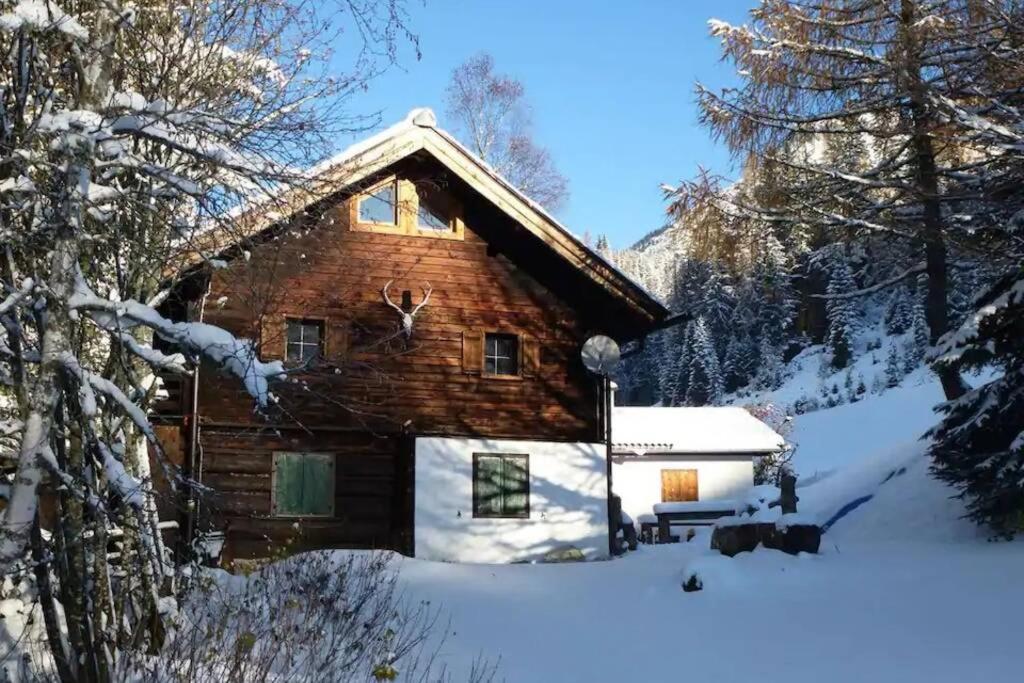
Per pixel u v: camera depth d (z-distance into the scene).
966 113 15.24
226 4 8.64
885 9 17.69
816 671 9.63
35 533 7.22
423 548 17.97
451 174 18.67
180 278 9.03
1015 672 9.12
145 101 7.49
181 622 8.69
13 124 7.59
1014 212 17.08
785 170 19.09
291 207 8.12
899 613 11.77
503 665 10.05
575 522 18.83
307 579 11.25
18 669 8.16
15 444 8.15
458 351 18.80
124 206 7.85
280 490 17.59
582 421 19.36
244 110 8.04
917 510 17.97
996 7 15.26
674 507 24.11
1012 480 15.62
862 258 21.61
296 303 17.75
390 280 18.52
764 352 72.12
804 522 15.65
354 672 8.95
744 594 13.24
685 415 36.38
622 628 11.88
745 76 18.70
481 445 18.62
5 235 7.11
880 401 56.56
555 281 19.58
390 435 18.28
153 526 8.34
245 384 7.06
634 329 19.89
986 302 17.22
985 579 12.97
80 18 7.96
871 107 17.94
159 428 16.94
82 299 7.04
